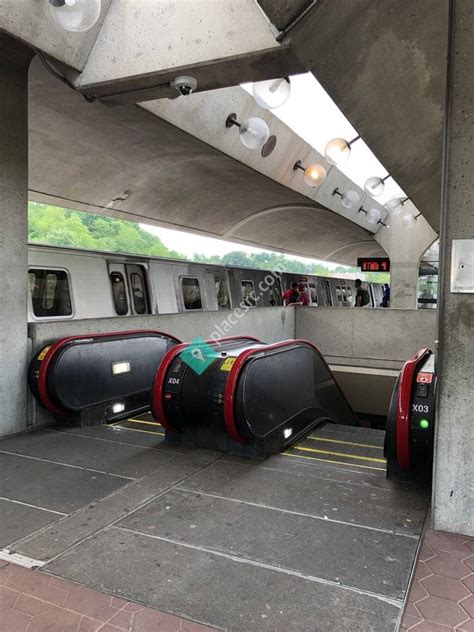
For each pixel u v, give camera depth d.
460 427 3.27
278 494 3.99
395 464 4.33
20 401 5.61
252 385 4.92
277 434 5.23
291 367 5.98
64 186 11.38
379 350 11.80
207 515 3.60
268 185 13.24
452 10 3.12
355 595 2.65
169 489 4.07
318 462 4.82
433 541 3.21
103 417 6.17
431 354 5.46
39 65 6.80
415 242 18.08
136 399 6.73
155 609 2.51
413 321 11.52
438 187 8.83
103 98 5.04
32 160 10.00
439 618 2.46
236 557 3.02
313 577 2.82
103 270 8.32
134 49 4.48
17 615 2.45
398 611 2.52
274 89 4.96
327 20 3.57
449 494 3.33
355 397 12.01
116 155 10.67
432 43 4.37
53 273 7.40
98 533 3.30
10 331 5.45
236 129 9.75
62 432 5.65
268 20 3.68
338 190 15.38
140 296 9.18
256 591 2.68
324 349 12.34
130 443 5.29
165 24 4.32
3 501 3.80
